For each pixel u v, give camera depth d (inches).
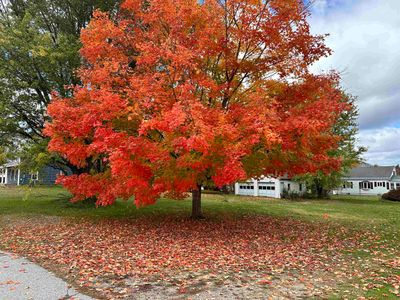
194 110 303.1
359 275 270.8
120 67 401.1
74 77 622.5
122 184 378.9
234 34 397.7
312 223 583.2
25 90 620.7
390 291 230.8
